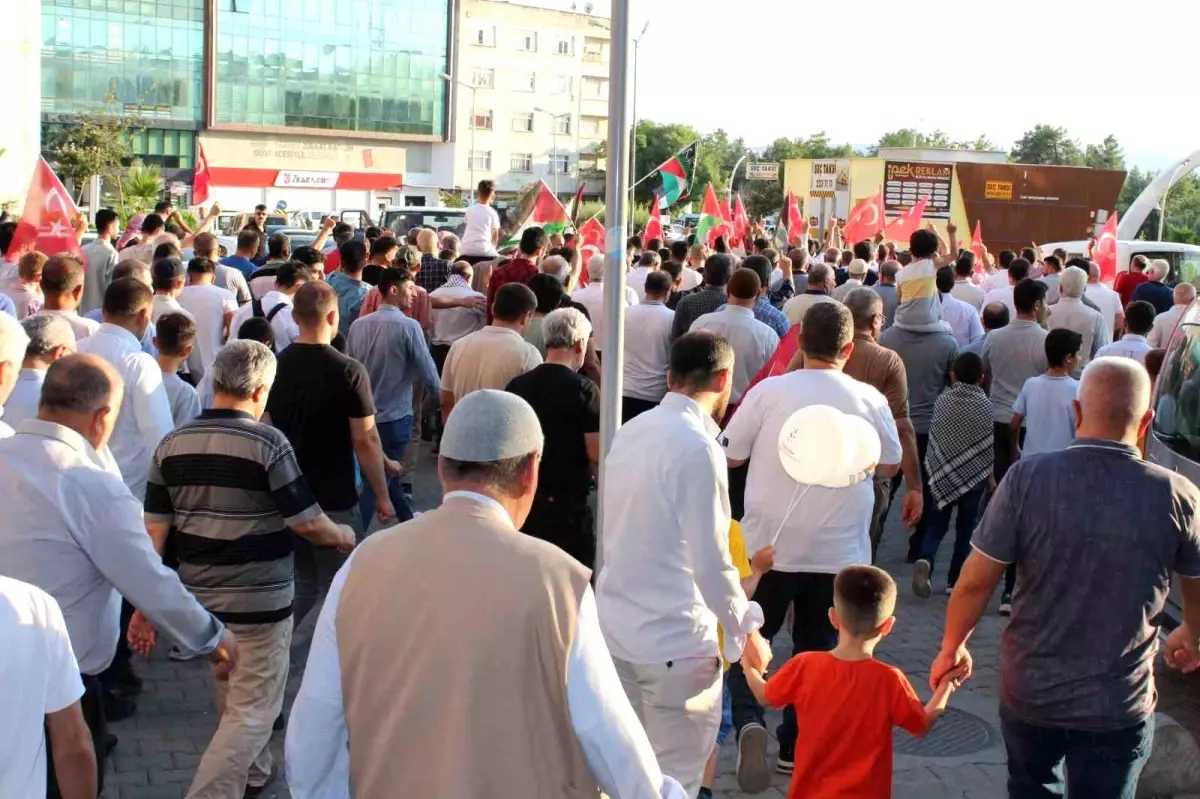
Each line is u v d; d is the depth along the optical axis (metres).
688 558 4.12
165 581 3.86
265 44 77.00
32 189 10.21
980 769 5.65
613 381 4.56
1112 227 15.86
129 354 5.78
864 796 4.25
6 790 2.55
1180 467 5.90
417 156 86.69
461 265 11.52
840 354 5.12
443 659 2.52
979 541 3.97
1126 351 9.21
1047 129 117.19
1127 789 3.86
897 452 5.17
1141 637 3.80
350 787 2.66
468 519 2.66
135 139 73.25
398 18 82.31
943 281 10.68
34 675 2.61
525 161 92.50
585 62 95.00
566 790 2.55
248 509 4.58
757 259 10.41
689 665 4.12
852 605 4.26
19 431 3.79
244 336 6.91
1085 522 3.78
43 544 3.69
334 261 13.94
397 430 8.66
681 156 19.08
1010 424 8.32
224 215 57.41
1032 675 3.86
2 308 7.92
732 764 5.65
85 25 70.56
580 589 2.60
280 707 4.81
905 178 32.19
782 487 5.07
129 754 5.58
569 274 11.28
